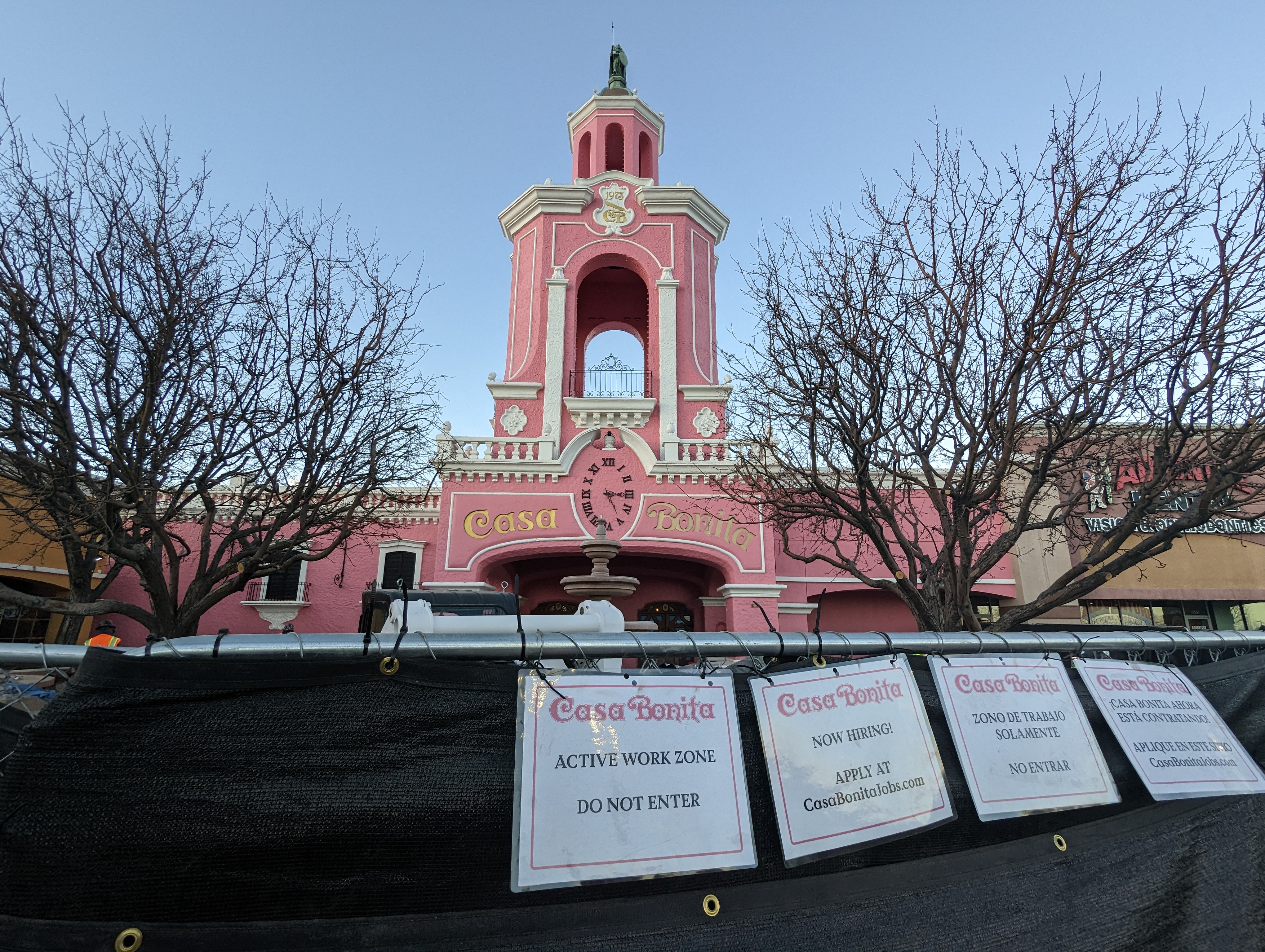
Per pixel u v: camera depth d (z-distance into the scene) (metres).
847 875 2.63
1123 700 3.35
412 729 2.41
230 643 2.40
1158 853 3.08
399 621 3.44
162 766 2.19
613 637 2.79
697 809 2.51
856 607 19.33
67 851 2.07
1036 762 3.03
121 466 9.58
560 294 20.20
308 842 2.23
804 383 10.44
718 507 17.89
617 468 18.20
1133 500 10.34
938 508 9.58
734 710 2.72
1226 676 3.73
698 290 21.02
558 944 2.29
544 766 2.42
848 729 2.83
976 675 3.15
